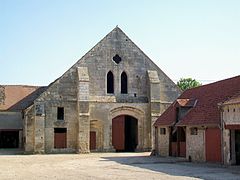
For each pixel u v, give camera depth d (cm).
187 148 3534
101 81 4862
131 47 5028
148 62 5053
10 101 6431
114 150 4834
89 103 4756
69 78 4753
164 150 4131
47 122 4634
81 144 4606
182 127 3766
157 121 4344
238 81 3344
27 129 4631
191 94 4109
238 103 2747
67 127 4694
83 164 3206
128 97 4941
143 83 5009
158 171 2614
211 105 3400
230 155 2920
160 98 4966
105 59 4909
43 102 4641
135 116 4947
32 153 4606
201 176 2298
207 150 3219
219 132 3058
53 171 2684
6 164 3253
